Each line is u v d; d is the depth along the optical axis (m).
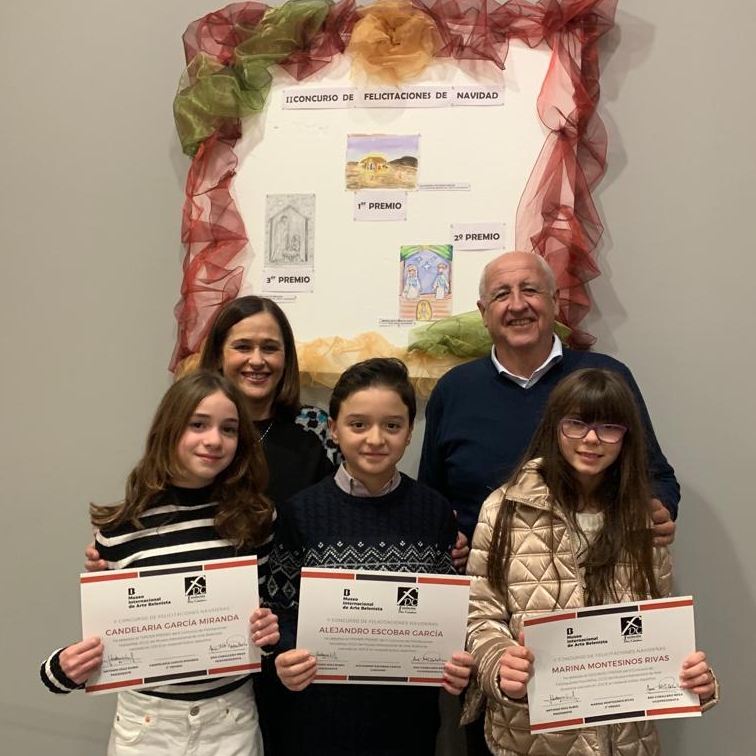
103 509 1.26
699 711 1.09
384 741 1.22
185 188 1.82
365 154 1.72
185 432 1.21
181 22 1.84
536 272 1.45
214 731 1.19
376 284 1.71
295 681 1.15
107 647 1.14
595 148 1.67
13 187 1.89
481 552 1.23
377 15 1.71
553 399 1.21
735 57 1.65
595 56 1.67
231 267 1.76
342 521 1.25
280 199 1.75
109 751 1.24
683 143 1.66
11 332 1.88
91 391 1.85
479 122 1.69
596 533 1.20
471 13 1.69
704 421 1.65
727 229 1.65
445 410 1.56
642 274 1.67
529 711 1.10
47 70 1.89
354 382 1.24
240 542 1.23
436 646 1.17
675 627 1.11
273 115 1.75
